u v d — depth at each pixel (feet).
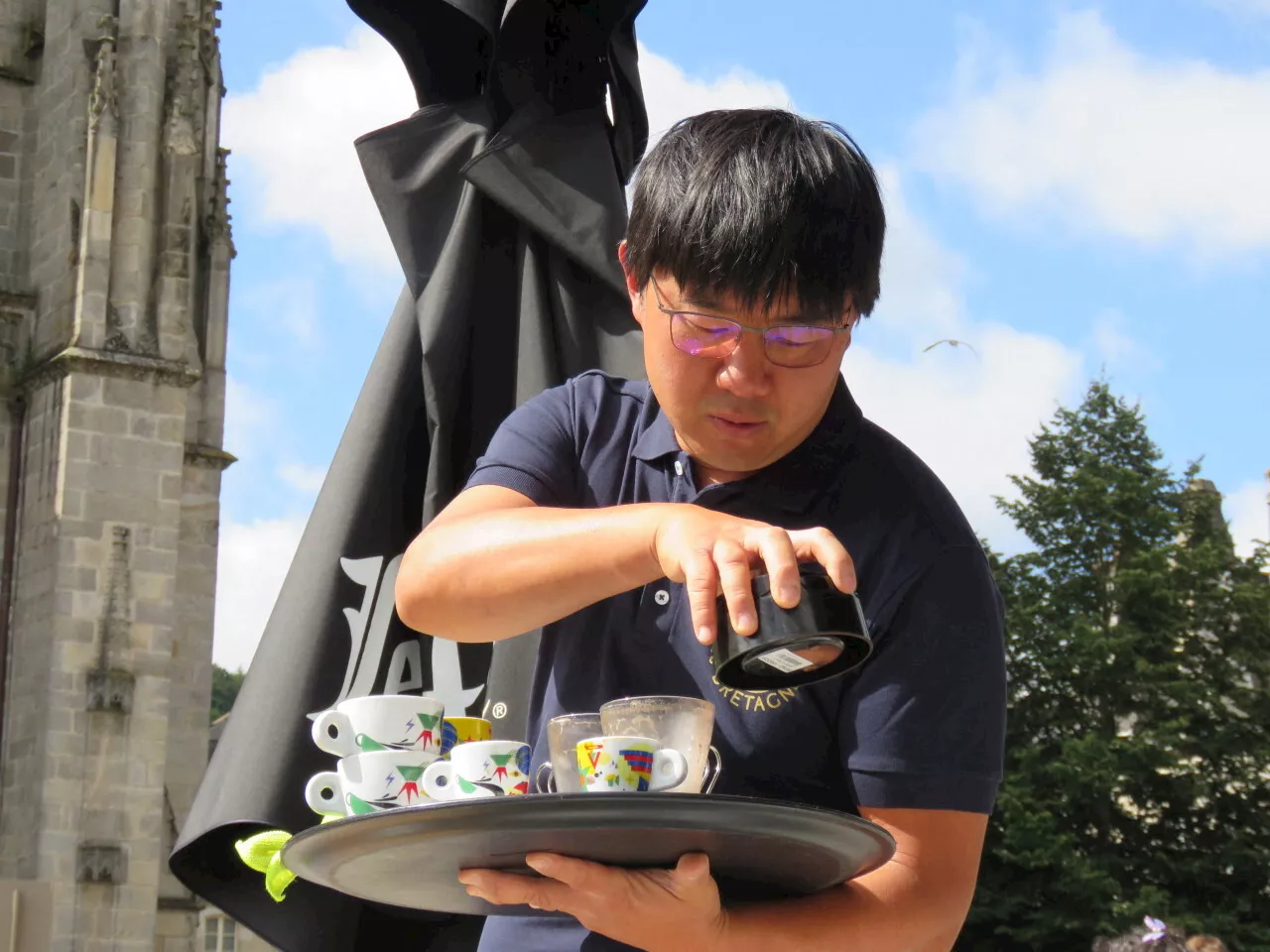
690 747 7.79
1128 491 127.95
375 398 12.53
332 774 8.61
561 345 12.61
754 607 6.87
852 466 8.72
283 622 11.92
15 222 124.16
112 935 110.52
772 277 7.82
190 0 124.36
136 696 114.21
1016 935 108.68
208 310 133.39
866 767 8.24
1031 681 122.01
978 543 8.70
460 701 12.04
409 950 12.26
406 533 12.37
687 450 8.95
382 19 12.87
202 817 11.29
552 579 7.52
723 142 8.07
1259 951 110.22
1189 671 122.11
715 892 7.29
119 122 119.96
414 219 12.59
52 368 117.08
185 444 130.31
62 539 114.32
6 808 114.52
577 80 12.79
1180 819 116.57
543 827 6.87
